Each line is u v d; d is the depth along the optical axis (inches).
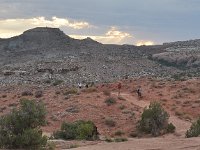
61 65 7022.6
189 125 1955.0
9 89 3855.8
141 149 982.4
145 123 1793.8
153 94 2824.8
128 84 3292.3
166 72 7047.2
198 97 2687.0
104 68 7244.1
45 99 2610.7
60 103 2418.8
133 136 1761.8
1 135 996.6
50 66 6879.9
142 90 2987.2
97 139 1396.4
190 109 2356.1
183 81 3371.1
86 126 1435.8
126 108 2265.0
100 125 1990.7
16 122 1012.5
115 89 3117.6
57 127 1942.7
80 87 3348.9
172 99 2662.4
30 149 997.8
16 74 6323.8
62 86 3929.6
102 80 5211.6
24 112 1026.7
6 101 2780.5
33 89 3538.4
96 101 2410.2
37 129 1035.9
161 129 1780.3
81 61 7790.4
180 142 1087.0
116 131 1855.3
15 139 991.0
